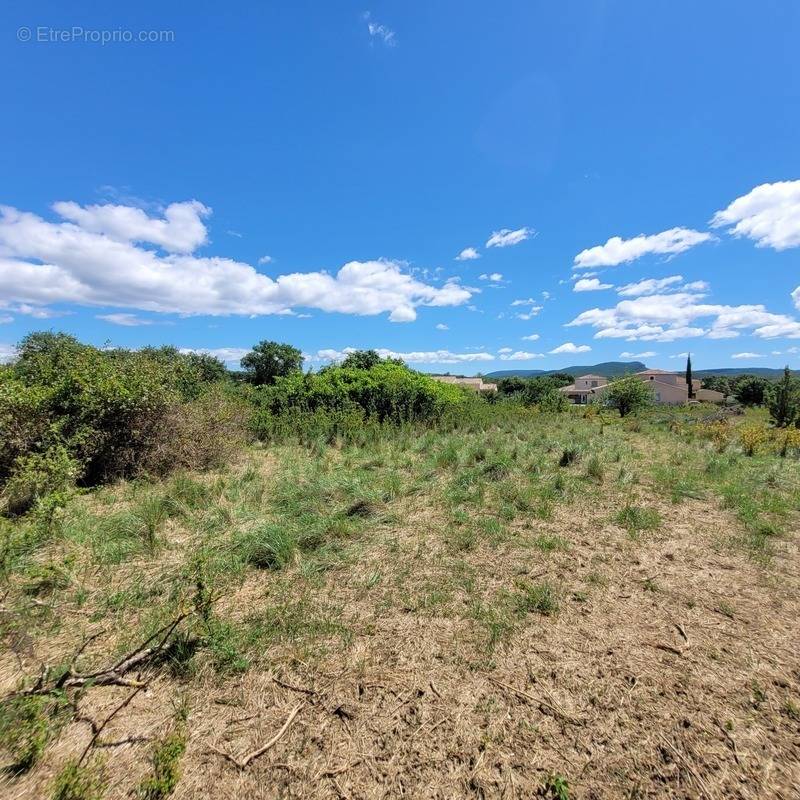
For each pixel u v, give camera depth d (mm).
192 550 3875
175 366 8586
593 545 4078
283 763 1886
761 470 6922
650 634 2758
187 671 2367
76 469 5332
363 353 29000
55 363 7566
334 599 3148
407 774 1844
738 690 2285
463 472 6344
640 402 19641
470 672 2418
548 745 1971
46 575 3160
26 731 1926
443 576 3467
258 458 7848
